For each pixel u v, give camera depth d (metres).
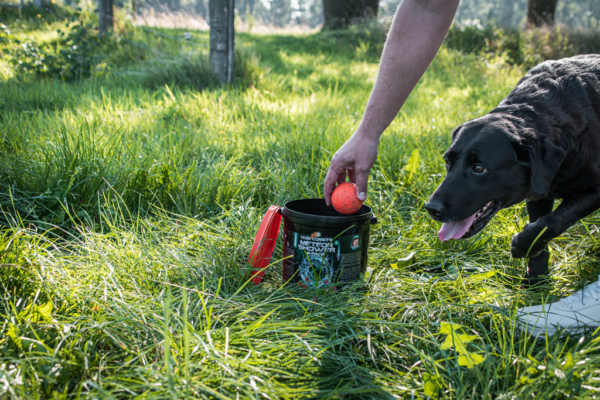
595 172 1.91
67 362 1.24
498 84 8.48
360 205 1.89
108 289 1.73
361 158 1.79
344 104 5.90
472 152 1.87
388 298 1.87
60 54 6.48
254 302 1.73
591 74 2.03
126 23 10.88
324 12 17.33
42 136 3.02
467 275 2.15
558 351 1.46
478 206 1.91
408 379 1.40
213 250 2.12
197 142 3.49
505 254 2.37
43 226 2.27
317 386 1.33
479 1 76.31
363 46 12.63
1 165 2.58
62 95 4.90
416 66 1.71
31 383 1.19
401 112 5.57
